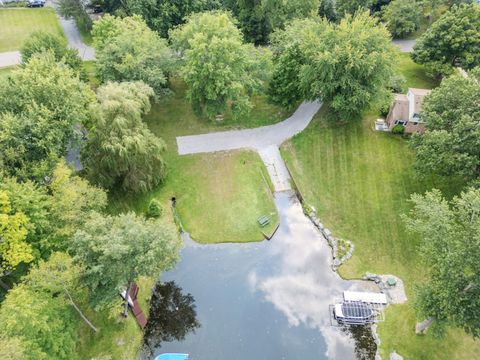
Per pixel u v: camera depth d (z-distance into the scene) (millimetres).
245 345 29719
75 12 60594
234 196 39969
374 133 44094
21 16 66500
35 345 21969
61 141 32688
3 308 22000
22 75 32562
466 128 31812
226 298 32625
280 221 38500
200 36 39031
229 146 44719
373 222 36719
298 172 42000
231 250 36062
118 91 33781
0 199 24656
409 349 28266
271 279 33844
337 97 41031
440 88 36125
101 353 28000
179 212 38625
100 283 26109
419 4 61344
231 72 39562
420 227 26828
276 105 47562
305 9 57812
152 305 32344
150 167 37094
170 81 53875
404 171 39969
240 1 58969
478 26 47438
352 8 64125
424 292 25172
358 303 30984
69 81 34406
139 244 25656
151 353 29469
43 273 23234
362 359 28719
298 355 29078
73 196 28188
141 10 55125
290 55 44000
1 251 24562
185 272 34438
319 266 34656
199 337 30266
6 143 28781
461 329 28656
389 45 40938
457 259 22969
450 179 37969
